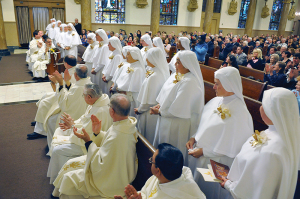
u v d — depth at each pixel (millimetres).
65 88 3656
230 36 16141
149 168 2104
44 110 4051
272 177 1494
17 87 6973
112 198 2229
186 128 2760
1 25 11742
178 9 18500
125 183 2246
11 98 6062
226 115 2041
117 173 2207
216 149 2039
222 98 2248
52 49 7258
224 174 1842
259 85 3766
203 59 6992
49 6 14688
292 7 23672
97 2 16031
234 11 20562
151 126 3430
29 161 3498
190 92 2539
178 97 2549
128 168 2264
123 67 4141
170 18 18672
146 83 3217
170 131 2791
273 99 1530
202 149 2189
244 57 6133
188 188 1539
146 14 17219
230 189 1699
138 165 2348
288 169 1502
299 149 1543
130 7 16750
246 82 4016
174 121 2758
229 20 21078
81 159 2594
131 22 17062
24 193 2848
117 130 2197
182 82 2572
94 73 5652
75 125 2951
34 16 14641
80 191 2254
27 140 4098
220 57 8602
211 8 17844
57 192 2668
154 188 1659
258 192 1529
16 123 4711
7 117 4961
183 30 19109
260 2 21672
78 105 3516
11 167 3332
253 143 1647
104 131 2814
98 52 5566
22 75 8344
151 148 2053
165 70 3275
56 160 2883
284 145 1514
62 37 9016
